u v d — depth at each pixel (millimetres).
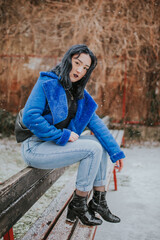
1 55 8602
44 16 8414
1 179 4199
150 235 2664
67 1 8297
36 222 1818
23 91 8602
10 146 6664
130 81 8211
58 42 8453
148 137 7973
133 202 3514
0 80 8641
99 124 1946
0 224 1245
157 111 8164
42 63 8570
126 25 8070
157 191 3971
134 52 8117
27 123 1594
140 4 7945
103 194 1796
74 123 1870
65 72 1668
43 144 1709
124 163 5590
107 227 2807
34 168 1699
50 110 1682
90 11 8211
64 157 1635
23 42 8547
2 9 8430
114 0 8047
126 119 8234
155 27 7957
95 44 8219
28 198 1573
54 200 2217
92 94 8312
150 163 5633
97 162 1636
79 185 1646
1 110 8094
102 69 8250
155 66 8094
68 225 1775
